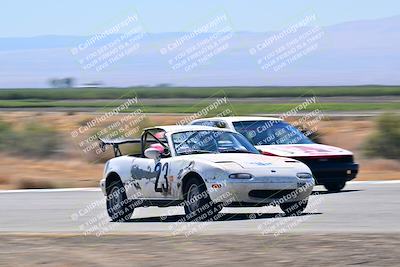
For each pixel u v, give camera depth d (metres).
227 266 21.56
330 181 41.62
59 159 72.50
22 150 75.38
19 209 37.38
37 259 23.17
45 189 48.91
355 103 171.75
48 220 33.47
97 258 23.06
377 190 42.16
